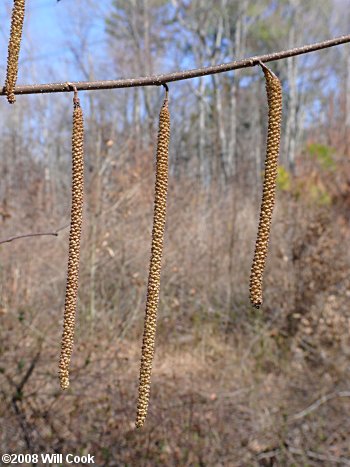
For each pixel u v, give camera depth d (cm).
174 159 1092
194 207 1030
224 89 2031
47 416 605
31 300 802
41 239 910
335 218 1077
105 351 775
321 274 889
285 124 3050
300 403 733
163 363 826
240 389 752
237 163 1159
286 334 873
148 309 195
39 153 1511
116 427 636
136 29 2011
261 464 636
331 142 1499
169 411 678
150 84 187
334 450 648
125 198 902
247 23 2869
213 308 937
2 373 592
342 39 179
